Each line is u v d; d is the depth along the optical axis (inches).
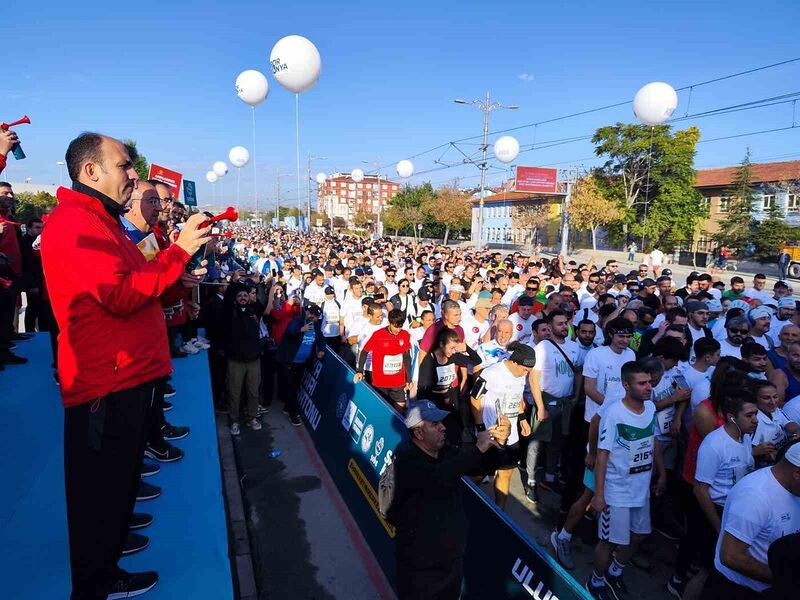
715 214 1738.4
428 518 109.7
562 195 1745.8
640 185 1653.5
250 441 266.4
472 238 2298.2
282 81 329.7
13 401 162.6
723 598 115.6
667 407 199.9
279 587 161.6
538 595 110.3
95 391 73.2
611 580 160.4
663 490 173.8
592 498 169.2
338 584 163.5
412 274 465.4
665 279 408.5
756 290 389.4
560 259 618.5
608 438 152.5
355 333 332.5
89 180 74.3
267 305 324.2
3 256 182.5
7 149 104.5
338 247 949.8
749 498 109.0
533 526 205.6
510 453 189.6
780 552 88.7
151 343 80.6
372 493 184.9
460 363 212.7
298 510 203.8
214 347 290.5
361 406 216.2
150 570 100.1
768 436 159.9
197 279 86.0
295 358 284.4
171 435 159.3
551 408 220.7
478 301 304.3
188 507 122.5
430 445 112.7
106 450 74.6
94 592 76.8
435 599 108.9
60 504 111.7
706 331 270.7
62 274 68.8
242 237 1676.9
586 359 209.5
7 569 92.0
